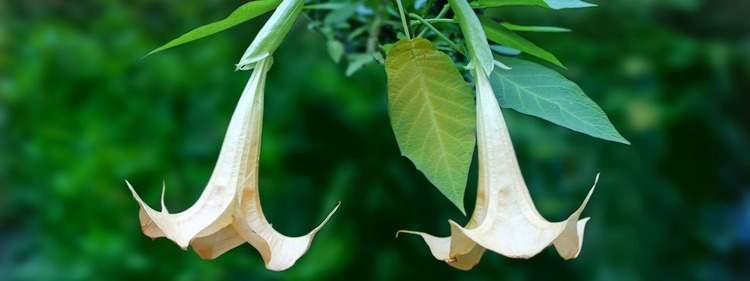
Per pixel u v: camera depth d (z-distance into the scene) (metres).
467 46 1.75
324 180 3.87
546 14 4.45
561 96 1.76
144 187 3.76
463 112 1.72
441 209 3.88
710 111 4.68
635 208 4.45
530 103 1.77
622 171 4.46
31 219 4.84
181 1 4.30
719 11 5.05
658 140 4.56
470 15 1.74
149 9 4.48
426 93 1.72
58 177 3.83
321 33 2.25
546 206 4.10
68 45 4.17
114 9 4.47
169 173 3.79
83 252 3.74
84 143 3.85
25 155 4.40
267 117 3.91
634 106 4.43
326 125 3.88
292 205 3.83
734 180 4.99
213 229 1.71
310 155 3.87
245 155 1.76
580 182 4.37
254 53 1.77
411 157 1.73
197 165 3.85
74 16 4.82
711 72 4.72
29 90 4.16
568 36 4.63
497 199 1.71
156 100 3.99
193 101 4.00
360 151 3.86
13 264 4.91
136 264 3.68
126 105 3.96
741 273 5.38
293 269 3.80
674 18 5.14
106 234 3.71
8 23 4.82
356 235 3.81
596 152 4.45
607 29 4.70
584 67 4.55
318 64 3.90
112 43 4.35
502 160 1.72
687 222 4.75
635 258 4.45
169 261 3.73
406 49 1.72
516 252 1.67
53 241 3.88
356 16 2.27
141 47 4.19
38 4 4.86
